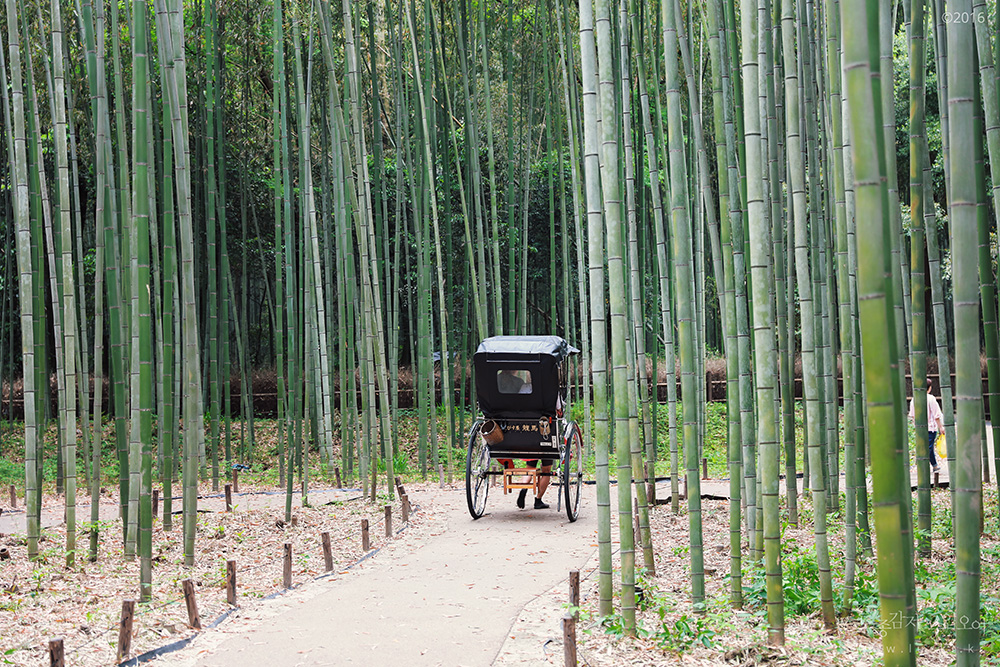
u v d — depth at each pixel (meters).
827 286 7.15
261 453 14.64
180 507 9.71
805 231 4.61
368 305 9.42
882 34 3.58
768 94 6.11
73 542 6.38
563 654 4.14
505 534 7.70
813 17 6.74
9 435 14.88
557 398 8.49
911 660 2.47
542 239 18.09
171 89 6.38
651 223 14.91
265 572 6.23
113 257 6.88
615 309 4.43
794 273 7.18
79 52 12.01
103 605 5.18
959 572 2.74
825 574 4.49
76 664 4.01
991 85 3.93
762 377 4.16
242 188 13.70
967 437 2.72
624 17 6.56
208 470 13.22
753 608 4.88
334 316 16.30
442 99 13.54
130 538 6.51
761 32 5.91
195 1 12.38
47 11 11.76
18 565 6.27
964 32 2.60
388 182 16.50
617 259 4.44
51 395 15.80
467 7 12.57
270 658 4.19
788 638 4.30
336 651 4.29
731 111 5.64
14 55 6.35
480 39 12.74
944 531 6.68
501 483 11.27
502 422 8.55
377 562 6.58
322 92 12.34
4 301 14.48
